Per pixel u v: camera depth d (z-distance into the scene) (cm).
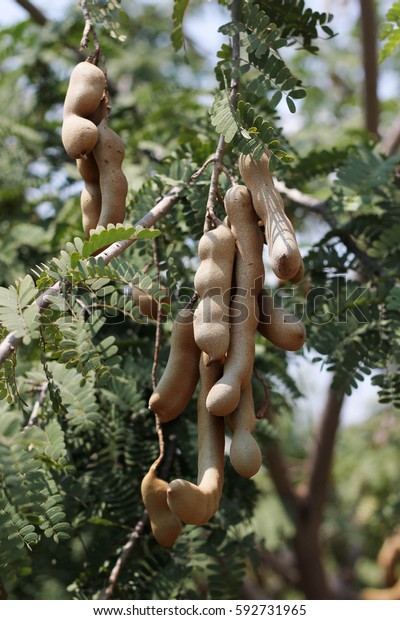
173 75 395
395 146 387
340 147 283
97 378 153
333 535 507
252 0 186
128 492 216
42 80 343
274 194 139
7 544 142
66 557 217
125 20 196
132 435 223
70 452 217
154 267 205
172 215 211
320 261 222
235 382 127
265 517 380
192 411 223
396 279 215
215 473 128
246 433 129
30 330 138
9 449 145
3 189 303
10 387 149
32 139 322
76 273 146
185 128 259
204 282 133
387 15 201
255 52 158
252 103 228
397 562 484
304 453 497
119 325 241
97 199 158
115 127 325
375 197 244
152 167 286
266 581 491
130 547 202
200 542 208
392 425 496
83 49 166
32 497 146
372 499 454
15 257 280
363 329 203
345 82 484
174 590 203
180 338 139
